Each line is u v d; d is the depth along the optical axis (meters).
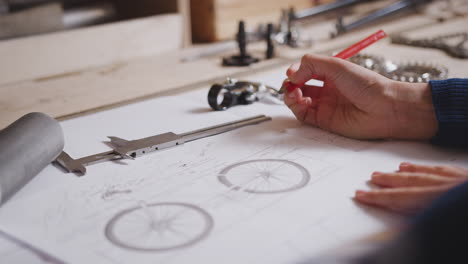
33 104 0.81
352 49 0.76
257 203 0.48
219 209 0.47
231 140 0.65
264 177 0.54
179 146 0.63
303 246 0.41
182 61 1.08
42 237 0.43
